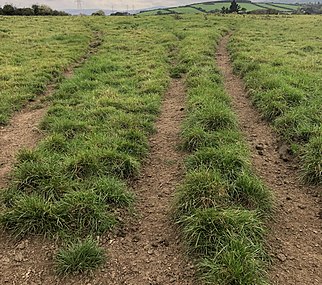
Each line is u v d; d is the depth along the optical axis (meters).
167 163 2.44
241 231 1.63
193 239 1.64
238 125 2.94
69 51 6.12
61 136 2.62
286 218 1.91
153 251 1.68
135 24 9.84
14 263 1.60
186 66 4.89
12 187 2.01
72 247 1.64
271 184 2.21
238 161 2.17
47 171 2.06
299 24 10.44
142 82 4.18
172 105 3.57
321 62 5.10
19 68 4.88
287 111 2.98
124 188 2.06
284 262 1.61
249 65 4.47
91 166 2.16
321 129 2.60
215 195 1.86
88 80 4.31
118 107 3.33
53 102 3.60
